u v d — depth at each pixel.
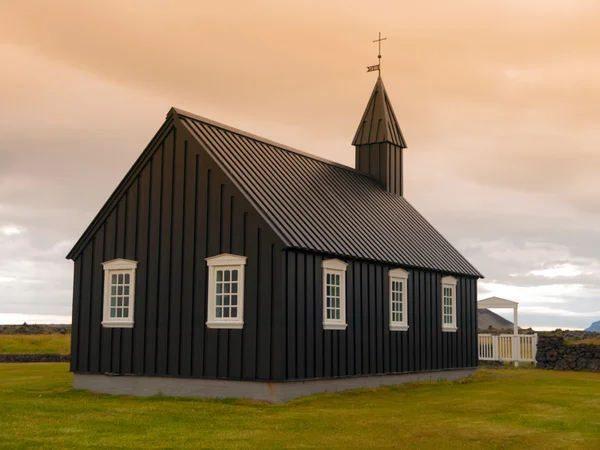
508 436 15.89
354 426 16.88
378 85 35.06
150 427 16.41
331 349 22.36
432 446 14.96
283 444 14.81
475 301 31.89
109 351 23.53
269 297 20.56
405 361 26.27
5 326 53.25
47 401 20.75
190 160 22.73
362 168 34.31
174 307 22.39
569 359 32.72
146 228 23.36
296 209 23.33
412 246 28.41
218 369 21.25
